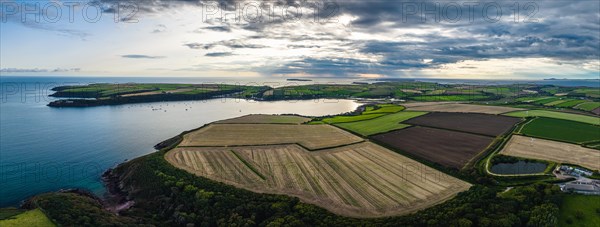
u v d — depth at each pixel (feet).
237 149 407.85
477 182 298.97
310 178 312.91
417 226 218.18
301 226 221.66
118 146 495.00
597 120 597.11
